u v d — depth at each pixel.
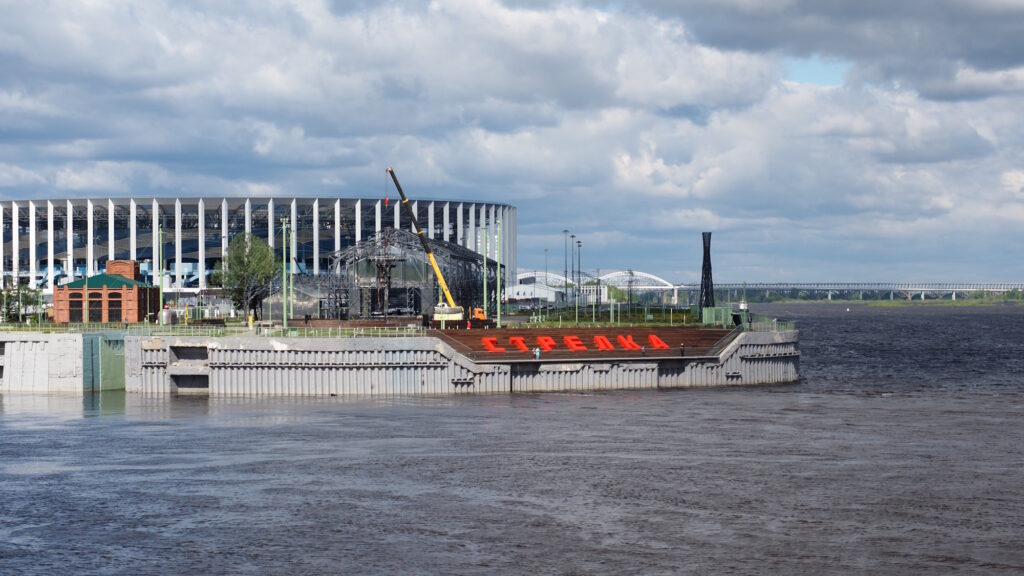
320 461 99.00
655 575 66.50
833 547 71.94
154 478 92.50
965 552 70.88
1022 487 87.94
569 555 70.31
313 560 69.75
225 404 139.00
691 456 100.69
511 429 116.00
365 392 146.00
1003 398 148.38
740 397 145.88
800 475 92.31
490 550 71.44
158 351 153.12
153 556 70.94
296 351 146.62
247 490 87.81
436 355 147.12
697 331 168.62
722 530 75.75
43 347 156.62
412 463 97.75
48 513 81.50
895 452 102.81
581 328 167.12
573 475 92.44
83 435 115.12
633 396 145.62
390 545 72.69
